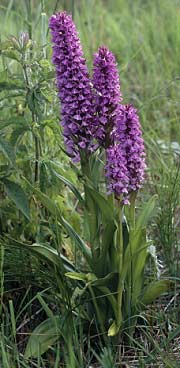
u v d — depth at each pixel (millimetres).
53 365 755
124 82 1393
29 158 843
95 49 1453
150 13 1779
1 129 832
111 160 699
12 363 737
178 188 941
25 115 933
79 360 738
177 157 1139
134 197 740
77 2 1755
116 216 743
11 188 814
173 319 822
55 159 880
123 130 702
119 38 1591
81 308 789
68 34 696
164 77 1390
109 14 1780
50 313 753
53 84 874
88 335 777
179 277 883
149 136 1121
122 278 740
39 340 769
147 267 890
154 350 767
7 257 826
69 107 710
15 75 842
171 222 901
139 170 721
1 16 1476
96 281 745
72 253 894
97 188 742
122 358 773
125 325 792
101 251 761
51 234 853
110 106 712
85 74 706
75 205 985
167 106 1334
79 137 724
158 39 1559
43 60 829
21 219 872
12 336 777
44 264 853
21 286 866
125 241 761
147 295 787
